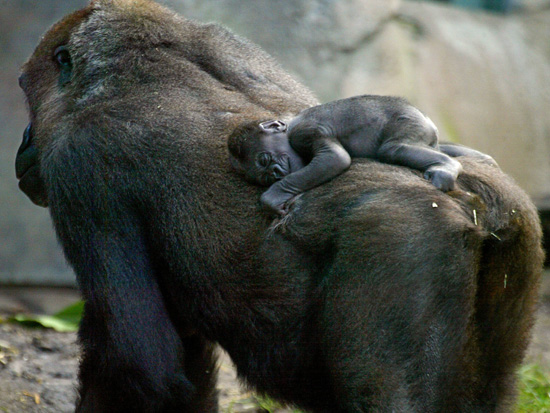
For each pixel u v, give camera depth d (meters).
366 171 8.26
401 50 23.23
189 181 8.99
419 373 7.79
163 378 9.06
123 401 9.25
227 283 8.79
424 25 24.78
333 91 21.45
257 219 8.69
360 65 22.06
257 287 8.64
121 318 9.04
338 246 8.07
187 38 10.22
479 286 8.34
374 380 7.91
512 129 25.09
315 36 21.84
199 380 10.55
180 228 8.97
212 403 10.77
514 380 8.95
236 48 10.47
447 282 7.74
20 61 21.03
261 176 8.56
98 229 9.15
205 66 10.01
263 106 9.73
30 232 20.17
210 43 10.21
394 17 23.92
